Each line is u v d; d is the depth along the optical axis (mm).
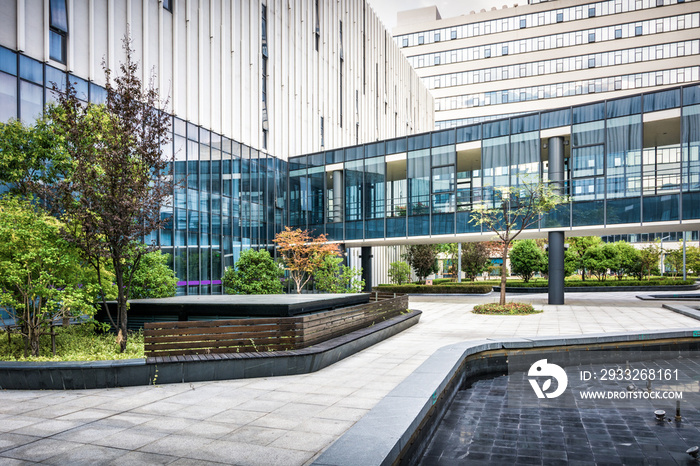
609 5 70500
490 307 20578
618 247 45469
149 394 7301
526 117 24734
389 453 4551
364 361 9867
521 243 40656
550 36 73375
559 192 23859
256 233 27562
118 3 18875
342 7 38938
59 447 5125
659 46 68000
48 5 16281
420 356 10414
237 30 25844
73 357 8734
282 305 10297
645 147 28422
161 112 10445
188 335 8438
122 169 9492
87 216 9211
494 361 10656
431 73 79875
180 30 22016
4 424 5902
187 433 5555
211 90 23828
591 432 6195
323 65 35312
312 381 8117
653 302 26344
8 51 15133
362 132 42438
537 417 6859
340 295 14094
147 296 14359
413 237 27375
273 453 4926
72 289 9461
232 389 7586
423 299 30781
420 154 27422
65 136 10078
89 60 17703
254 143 27219
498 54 76125
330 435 5457
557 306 23750
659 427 6363
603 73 70625
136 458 4816
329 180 30250
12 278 8961
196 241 22734
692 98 21234
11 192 11273
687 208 21172
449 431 6293
